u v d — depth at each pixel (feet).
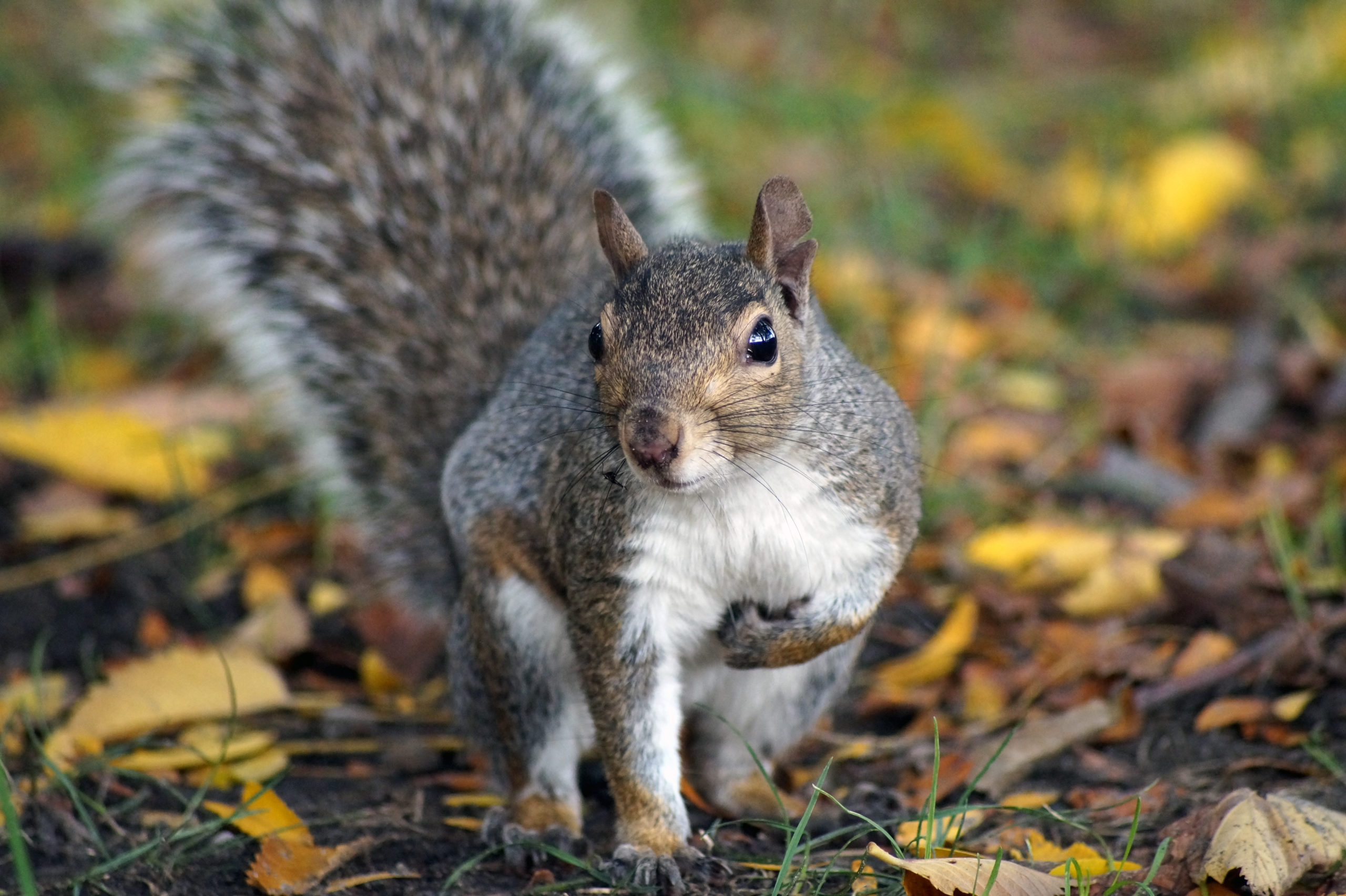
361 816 25.39
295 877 22.38
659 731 23.82
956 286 44.55
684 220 35.45
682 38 63.57
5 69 57.11
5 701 28.81
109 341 46.34
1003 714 28.53
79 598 34.32
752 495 23.26
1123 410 40.24
